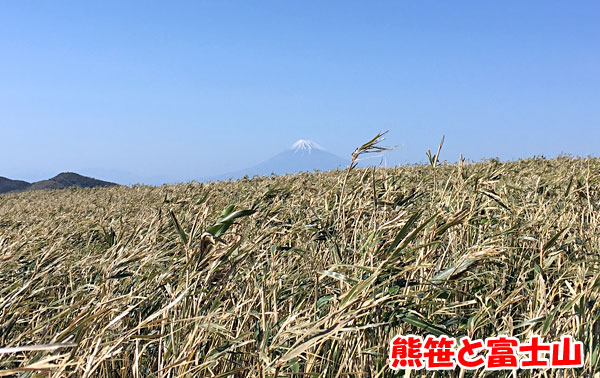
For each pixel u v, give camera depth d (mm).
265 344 2480
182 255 3668
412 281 2893
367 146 3574
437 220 3562
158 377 2514
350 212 4227
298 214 5539
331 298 3047
